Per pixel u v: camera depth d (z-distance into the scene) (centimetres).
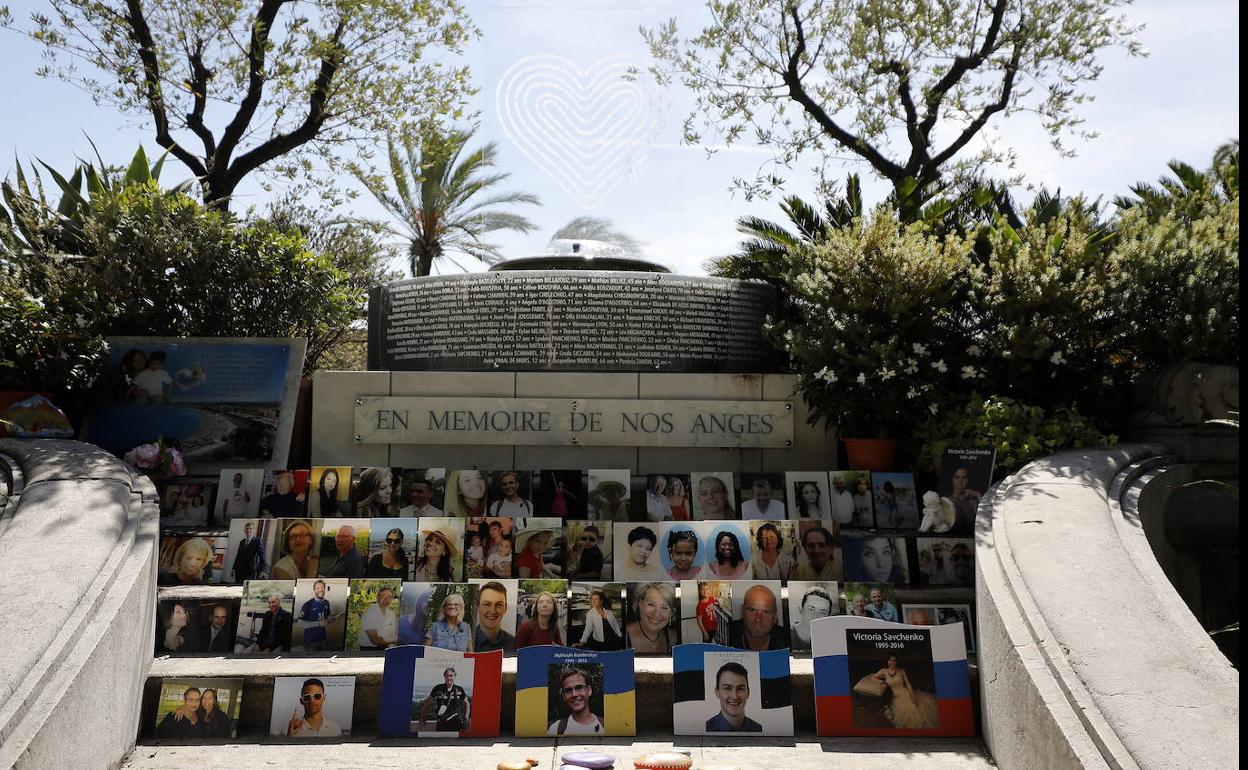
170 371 776
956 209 1062
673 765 404
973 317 774
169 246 846
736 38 1424
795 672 480
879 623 466
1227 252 743
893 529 666
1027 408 696
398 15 1524
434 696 458
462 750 437
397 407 753
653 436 752
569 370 791
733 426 757
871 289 748
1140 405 739
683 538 596
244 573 585
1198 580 664
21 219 905
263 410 765
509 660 496
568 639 521
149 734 456
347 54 1542
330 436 758
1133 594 425
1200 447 700
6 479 578
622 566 590
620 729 453
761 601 529
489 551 594
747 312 832
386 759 425
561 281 799
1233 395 694
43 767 338
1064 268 750
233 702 459
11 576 432
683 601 528
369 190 1653
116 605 421
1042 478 588
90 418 762
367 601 530
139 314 841
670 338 802
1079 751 335
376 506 674
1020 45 1396
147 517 526
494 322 801
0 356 736
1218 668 368
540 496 688
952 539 596
